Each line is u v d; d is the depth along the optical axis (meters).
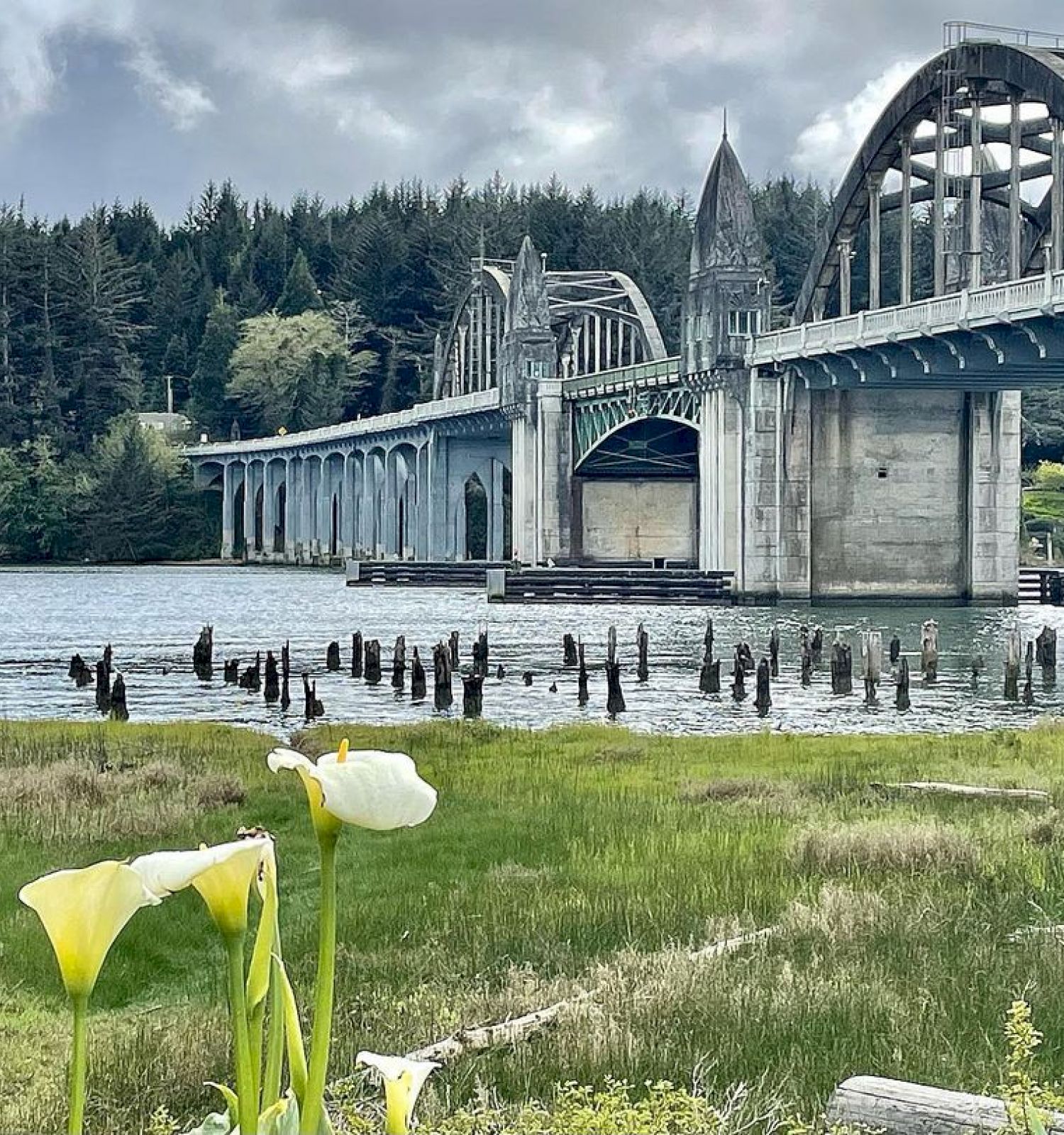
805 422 100.94
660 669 67.75
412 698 56.50
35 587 145.12
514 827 23.56
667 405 112.12
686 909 17.27
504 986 13.91
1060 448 186.00
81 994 2.78
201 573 179.88
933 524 103.50
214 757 33.12
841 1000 12.63
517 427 133.25
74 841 22.41
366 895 18.66
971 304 73.62
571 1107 9.35
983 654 74.75
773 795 26.95
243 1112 3.09
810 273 102.94
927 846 19.58
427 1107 10.23
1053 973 13.51
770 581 101.81
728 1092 10.36
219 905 3.02
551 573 110.12
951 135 94.88
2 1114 11.02
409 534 174.62
